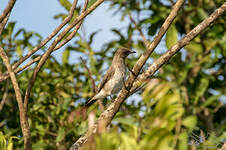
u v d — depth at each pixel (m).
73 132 11.80
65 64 13.17
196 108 10.81
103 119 7.68
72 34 7.39
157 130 4.76
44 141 12.52
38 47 6.99
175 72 11.68
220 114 11.73
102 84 12.76
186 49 12.09
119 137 4.72
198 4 12.98
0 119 13.18
